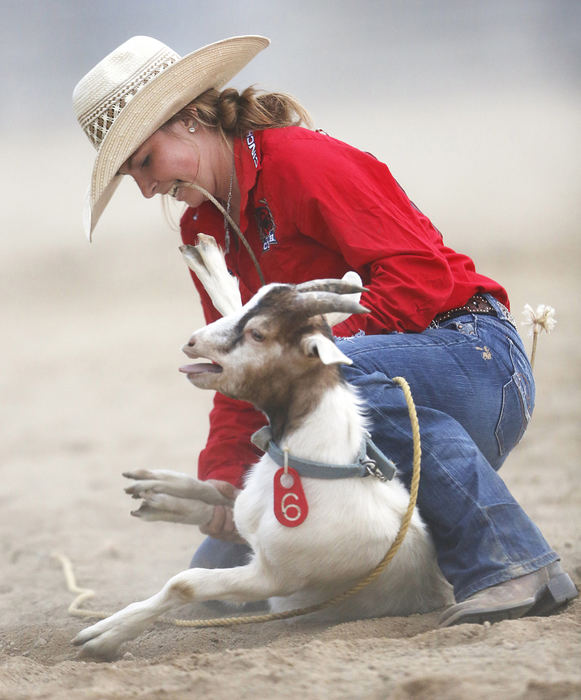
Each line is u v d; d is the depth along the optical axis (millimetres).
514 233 43312
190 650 8109
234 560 9555
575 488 14031
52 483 17766
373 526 7680
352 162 8875
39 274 43750
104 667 6969
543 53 100375
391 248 8539
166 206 10430
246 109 9172
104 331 34250
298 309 7555
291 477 7652
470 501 7816
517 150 62375
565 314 29609
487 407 8477
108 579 11711
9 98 106438
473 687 5988
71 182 65625
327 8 124438
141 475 8688
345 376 8234
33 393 26156
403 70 102062
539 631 6977
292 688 6262
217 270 8328
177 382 26578
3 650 8922
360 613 8211
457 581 7750
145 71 9203
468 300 8844
